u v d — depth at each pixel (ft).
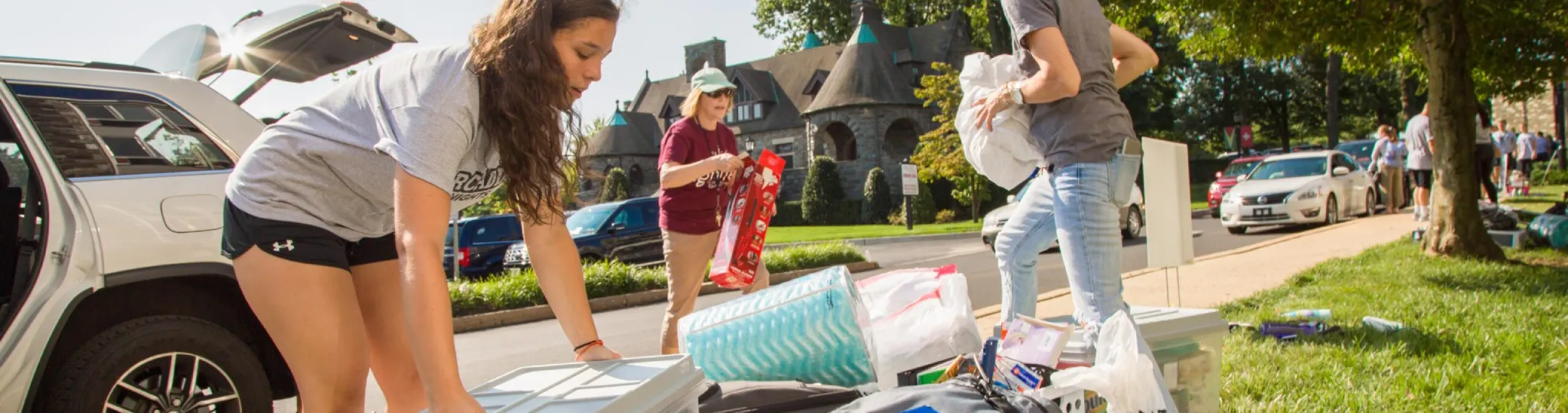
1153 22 157.79
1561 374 13.16
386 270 8.25
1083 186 10.31
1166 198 12.68
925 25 161.48
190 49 14.07
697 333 9.07
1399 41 32.86
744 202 13.70
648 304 36.19
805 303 8.80
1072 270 10.53
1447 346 15.12
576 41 6.46
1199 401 10.33
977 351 10.21
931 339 10.26
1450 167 28.58
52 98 10.98
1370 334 16.22
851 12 163.84
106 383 10.22
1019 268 11.50
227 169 12.21
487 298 32.40
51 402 9.96
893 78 133.18
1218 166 158.92
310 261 7.16
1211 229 58.59
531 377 7.02
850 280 9.13
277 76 14.92
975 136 11.47
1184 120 201.67
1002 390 7.42
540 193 6.77
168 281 11.22
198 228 11.37
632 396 5.89
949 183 122.83
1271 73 198.08
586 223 51.47
